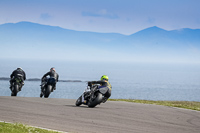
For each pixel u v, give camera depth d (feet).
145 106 156.76
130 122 97.50
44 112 107.14
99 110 124.88
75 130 79.05
